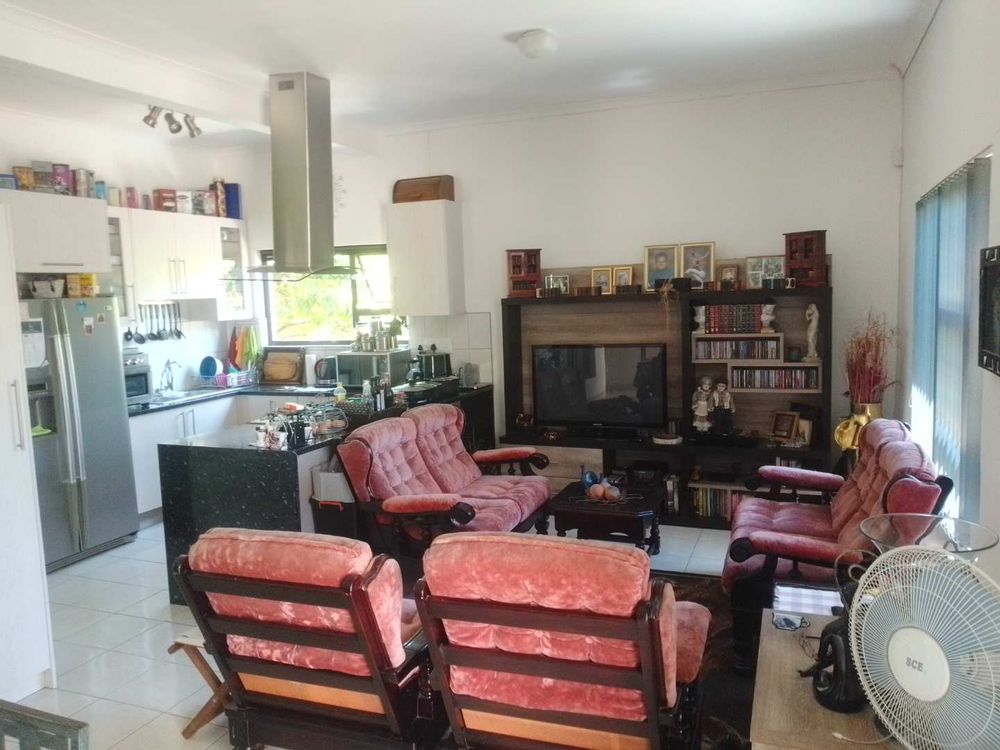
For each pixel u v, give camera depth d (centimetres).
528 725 215
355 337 629
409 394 508
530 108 552
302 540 221
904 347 456
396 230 583
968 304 274
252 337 675
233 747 267
